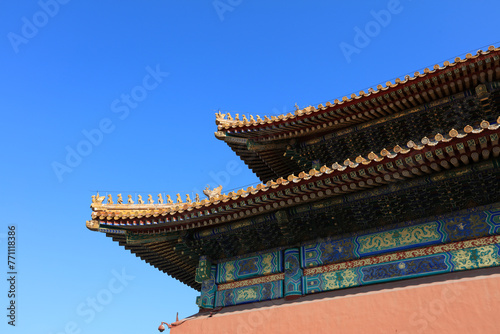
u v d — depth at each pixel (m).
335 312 12.50
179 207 15.36
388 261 12.88
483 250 11.71
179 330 14.55
